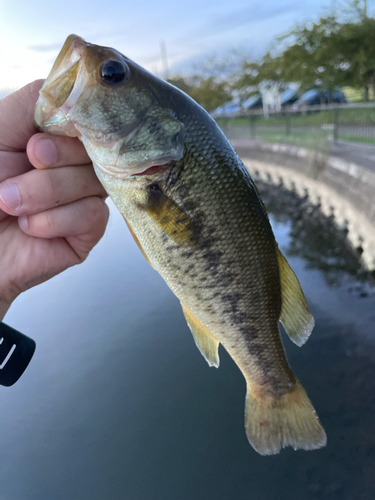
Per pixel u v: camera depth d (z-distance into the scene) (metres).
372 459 0.54
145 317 0.91
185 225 0.20
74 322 0.92
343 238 1.17
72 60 0.18
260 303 0.22
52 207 0.19
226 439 0.62
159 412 0.68
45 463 0.62
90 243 0.22
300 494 0.53
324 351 0.75
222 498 0.54
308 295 0.96
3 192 0.17
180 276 0.21
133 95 0.19
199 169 0.20
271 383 0.25
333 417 0.61
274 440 0.25
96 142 0.19
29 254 0.20
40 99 0.18
